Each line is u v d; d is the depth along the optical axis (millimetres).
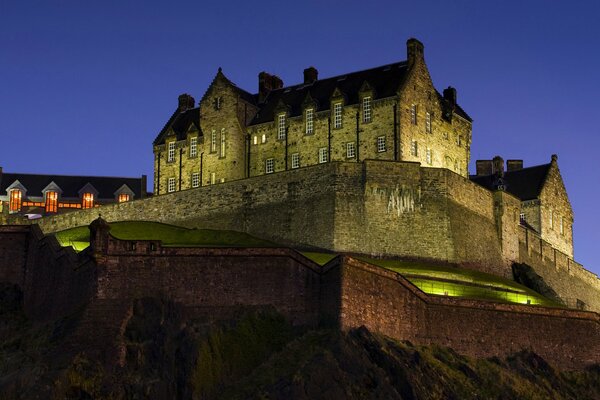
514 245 135250
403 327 100438
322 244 119750
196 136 144000
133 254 98062
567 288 149500
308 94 136750
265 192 126188
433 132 135750
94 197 178875
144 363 92750
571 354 109688
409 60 134875
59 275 105250
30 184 179000
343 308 95312
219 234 122938
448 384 95562
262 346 95125
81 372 90938
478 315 105375
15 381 89875
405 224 121438
